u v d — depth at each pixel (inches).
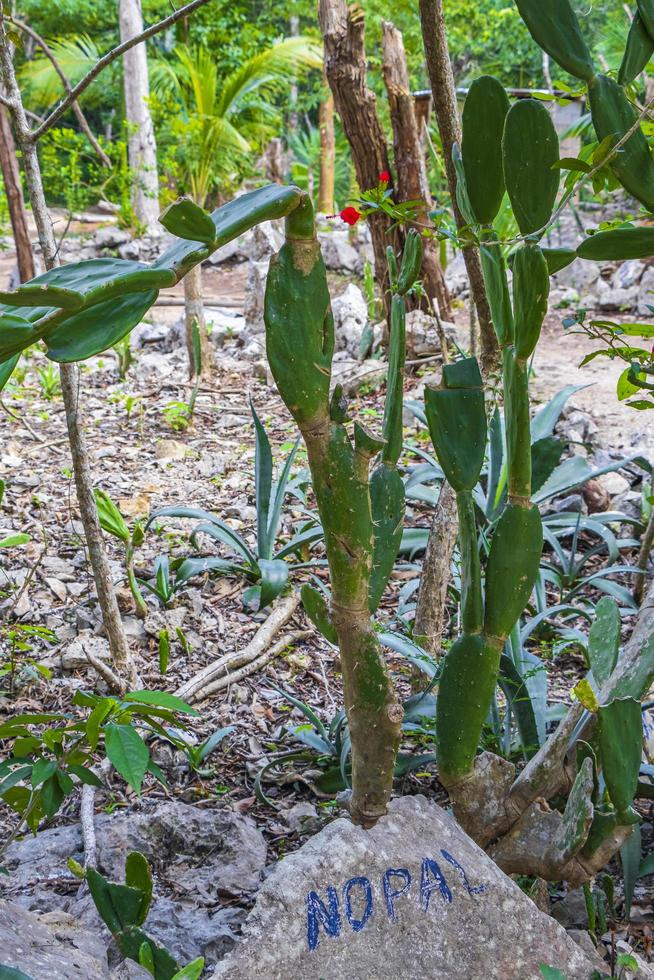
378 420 230.7
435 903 65.6
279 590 136.5
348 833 65.8
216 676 126.3
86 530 117.7
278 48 437.1
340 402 61.7
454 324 287.0
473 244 72.9
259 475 156.4
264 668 129.6
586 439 205.8
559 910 82.6
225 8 652.1
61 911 71.6
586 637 126.1
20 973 53.3
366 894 64.0
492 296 70.3
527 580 70.5
